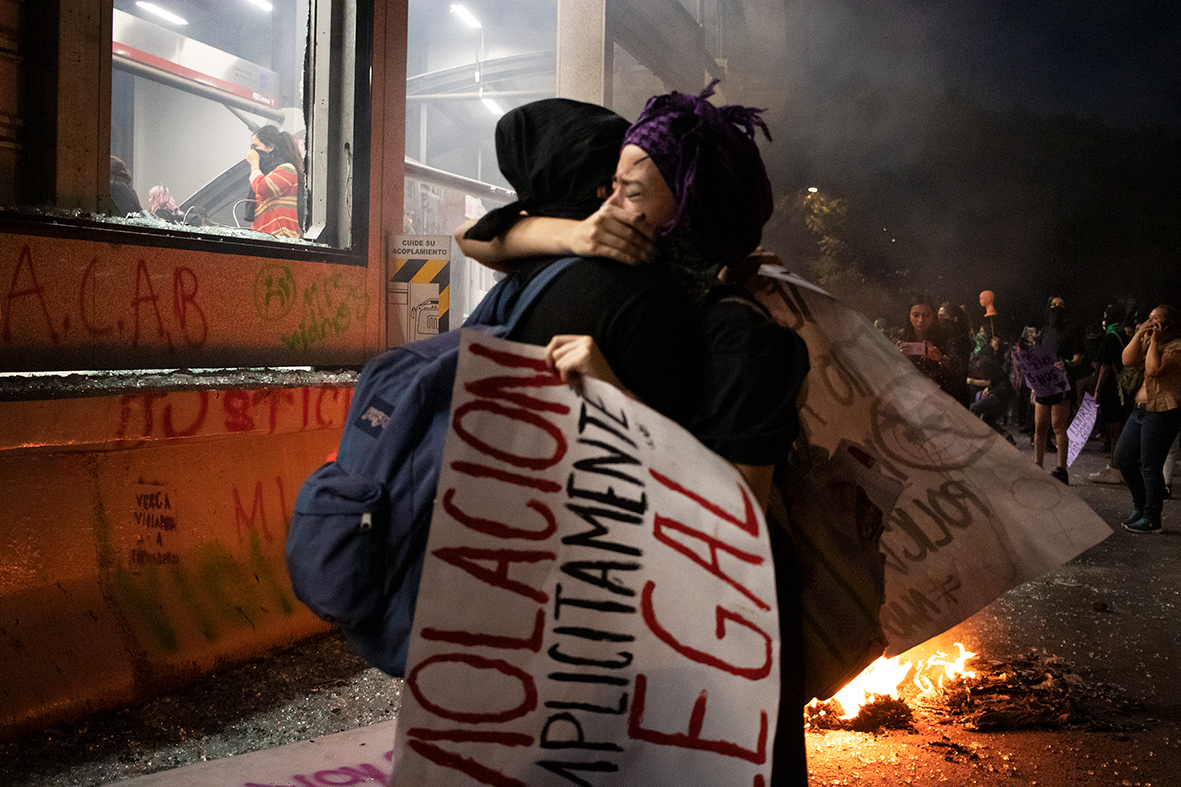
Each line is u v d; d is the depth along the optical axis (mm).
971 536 1701
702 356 1224
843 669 1594
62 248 3209
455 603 1093
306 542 1237
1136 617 4496
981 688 3262
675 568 1104
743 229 1258
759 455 1151
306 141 4770
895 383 1641
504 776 1104
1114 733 2971
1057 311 10242
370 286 4809
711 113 1211
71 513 2867
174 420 3129
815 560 1600
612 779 1125
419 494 1232
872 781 2562
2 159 3283
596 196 1374
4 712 2508
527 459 1112
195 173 11359
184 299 3695
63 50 3361
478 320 1393
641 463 1104
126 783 2230
